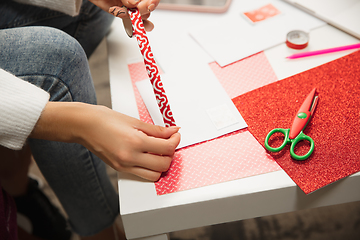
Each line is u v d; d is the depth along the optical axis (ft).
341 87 2.07
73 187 2.37
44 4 2.42
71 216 2.65
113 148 1.68
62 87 1.94
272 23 2.62
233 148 1.87
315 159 1.74
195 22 2.76
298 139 1.79
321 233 3.01
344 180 1.68
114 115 1.75
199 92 2.18
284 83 2.15
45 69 1.88
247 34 2.56
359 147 1.75
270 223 3.14
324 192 1.72
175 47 2.55
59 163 2.21
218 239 3.10
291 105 2.01
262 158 1.80
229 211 1.77
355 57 2.23
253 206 1.75
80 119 1.70
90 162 2.28
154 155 1.74
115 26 2.89
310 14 2.65
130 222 1.72
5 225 1.94
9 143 1.72
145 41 1.88
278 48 2.43
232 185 1.71
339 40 2.40
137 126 1.75
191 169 1.80
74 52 1.99
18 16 2.53
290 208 1.80
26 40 1.91
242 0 2.90
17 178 3.13
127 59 2.53
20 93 1.66
